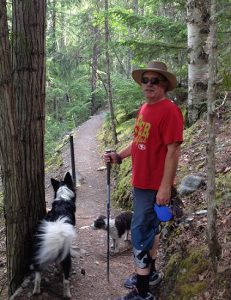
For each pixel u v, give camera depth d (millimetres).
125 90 10820
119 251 6164
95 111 30469
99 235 6871
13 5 4887
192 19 8352
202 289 3867
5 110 4672
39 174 5270
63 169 13938
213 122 3588
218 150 6812
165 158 3863
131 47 9664
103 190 10734
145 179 3992
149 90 3854
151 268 4441
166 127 3766
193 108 8945
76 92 26188
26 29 4871
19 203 5047
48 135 19141
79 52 24266
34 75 4996
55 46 24016
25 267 5211
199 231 4766
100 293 4898
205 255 4164
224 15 6074
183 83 10953
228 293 3615
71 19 24359
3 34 4395
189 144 8055
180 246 4809
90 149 16594
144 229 4090
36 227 5242
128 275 5340
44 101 5227
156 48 9562
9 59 4531
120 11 9844
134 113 15250
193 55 8625
